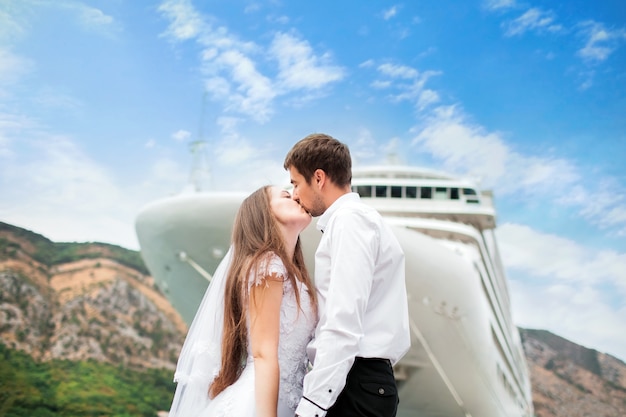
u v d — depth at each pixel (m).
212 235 8.22
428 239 8.89
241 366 2.30
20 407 28.59
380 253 2.16
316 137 2.34
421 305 8.64
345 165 2.32
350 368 2.03
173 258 8.81
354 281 2.01
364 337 2.11
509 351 15.45
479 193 12.44
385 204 12.20
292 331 2.25
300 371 2.30
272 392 2.12
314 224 7.25
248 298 2.22
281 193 2.43
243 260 2.29
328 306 2.01
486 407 10.52
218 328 2.34
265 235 2.29
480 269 11.09
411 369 9.34
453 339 9.02
